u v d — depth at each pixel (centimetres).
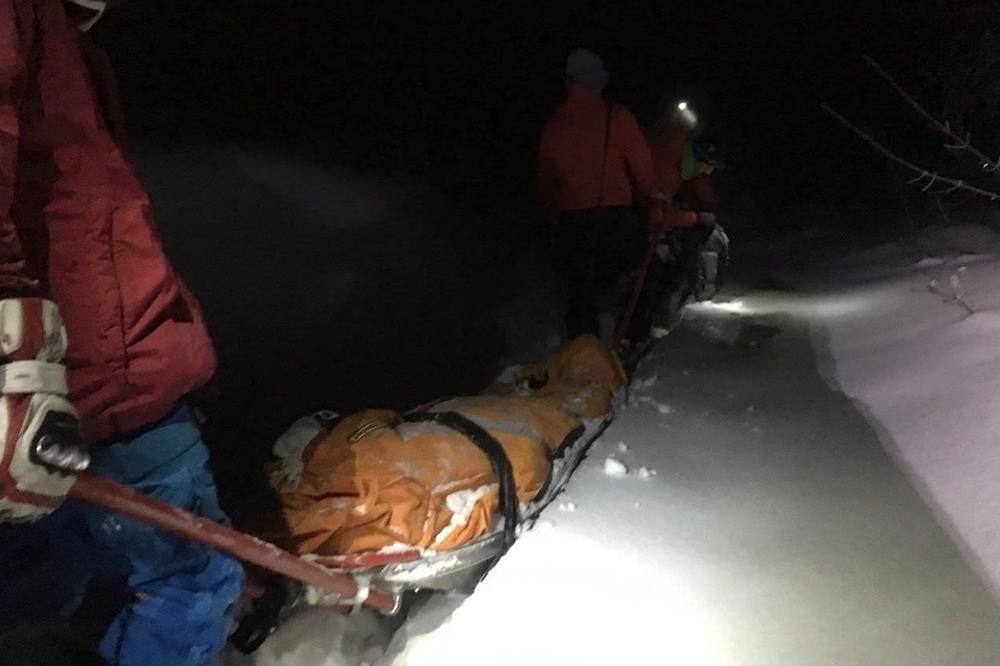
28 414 158
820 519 332
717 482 379
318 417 313
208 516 221
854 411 448
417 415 315
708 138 766
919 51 980
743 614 275
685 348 627
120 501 184
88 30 211
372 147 1135
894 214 1188
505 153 1274
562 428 350
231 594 220
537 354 593
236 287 627
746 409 476
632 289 616
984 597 268
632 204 579
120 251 194
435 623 277
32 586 204
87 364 192
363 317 621
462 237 886
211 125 988
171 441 209
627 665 252
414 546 262
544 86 1398
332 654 261
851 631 260
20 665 208
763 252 1143
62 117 187
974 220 922
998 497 313
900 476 359
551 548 317
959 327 499
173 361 201
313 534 264
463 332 621
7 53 162
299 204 848
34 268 186
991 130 877
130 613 208
